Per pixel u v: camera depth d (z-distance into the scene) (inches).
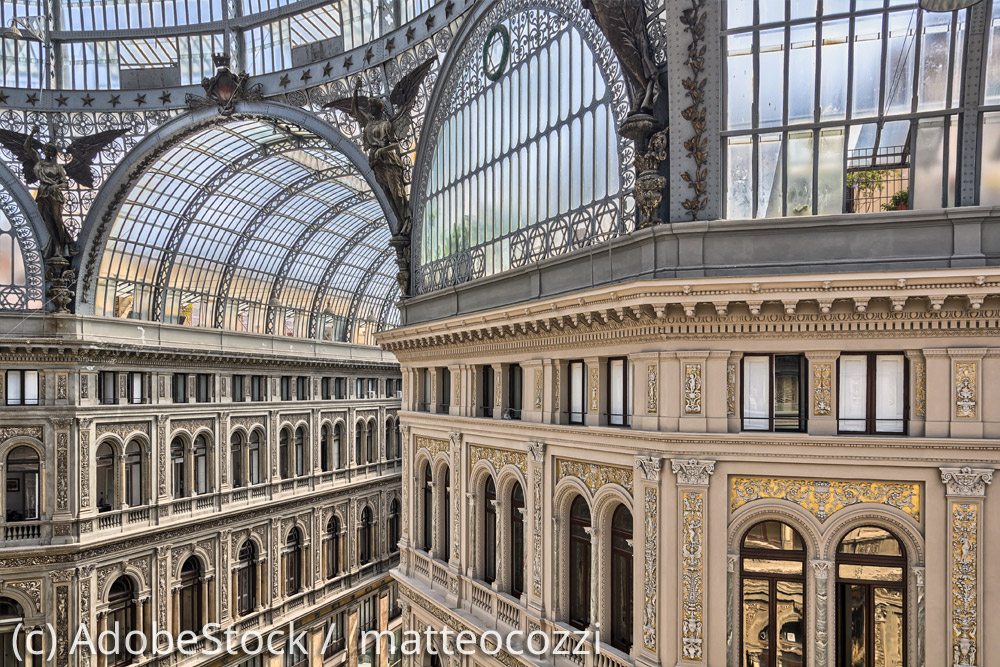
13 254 1333.7
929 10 550.0
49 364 1259.8
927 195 582.9
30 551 1218.0
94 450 1293.1
